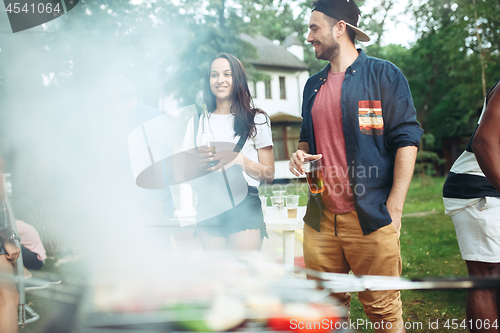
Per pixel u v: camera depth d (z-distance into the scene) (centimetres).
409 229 517
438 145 2047
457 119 2008
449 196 165
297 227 197
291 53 2131
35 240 301
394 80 145
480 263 154
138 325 48
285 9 1650
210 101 184
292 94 2019
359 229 148
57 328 48
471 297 154
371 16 1416
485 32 1027
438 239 439
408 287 57
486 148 138
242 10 1292
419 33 1456
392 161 150
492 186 152
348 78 152
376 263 144
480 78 1234
